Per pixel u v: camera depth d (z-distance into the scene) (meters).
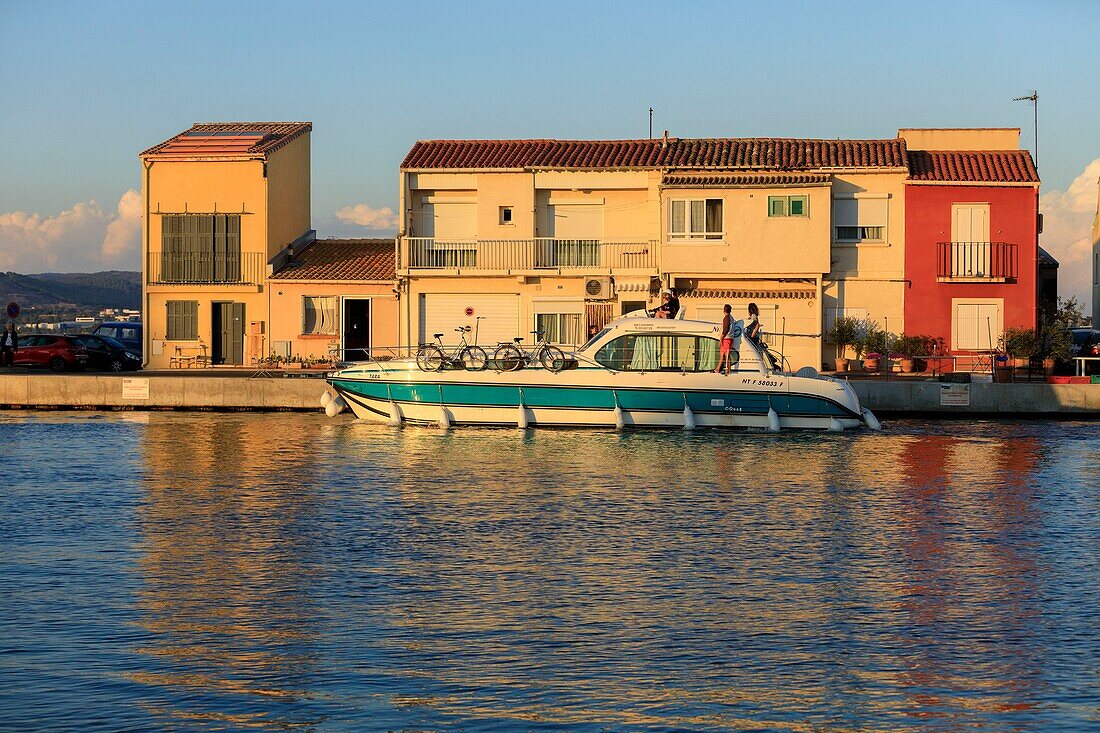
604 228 61.44
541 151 62.88
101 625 17.41
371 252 67.44
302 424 43.16
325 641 16.70
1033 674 15.45
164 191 65.06
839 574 20.58
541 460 34.34
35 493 28.50
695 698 14.59
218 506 26.81
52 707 14.27
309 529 24.27
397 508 26.66
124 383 48.91
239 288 64.62
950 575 20.52
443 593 19.22
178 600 18.75
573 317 60.81
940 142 62.62
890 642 16.75
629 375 40.28
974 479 31.16
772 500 27.91
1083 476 31.69
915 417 46.00
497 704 14.38
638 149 63.06
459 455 35.25
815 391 40.34
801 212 58.44
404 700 14.49
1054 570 20.92
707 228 59.12
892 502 27.73
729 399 40.19
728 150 62.50
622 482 30.47
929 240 59.03
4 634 16.97
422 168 61.12
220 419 45.22
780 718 13.99
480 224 61.16
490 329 61.44
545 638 16.86
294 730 13.63
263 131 69.75
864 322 59.41
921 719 13.98
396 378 41.88
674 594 19.20
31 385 49.25
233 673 15.41
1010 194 58.94
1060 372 56.00
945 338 59.31
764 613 18.12
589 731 13.62
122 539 23.25
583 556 21.91
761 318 59.44
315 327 63.56
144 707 14.27
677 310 42.84
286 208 67.62
